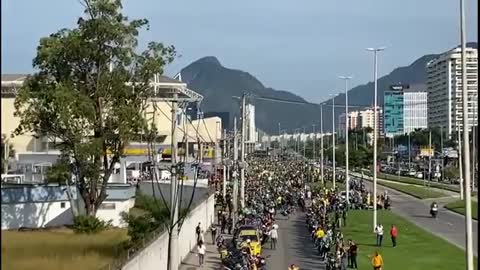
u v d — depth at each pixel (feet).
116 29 165.37
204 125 376.68
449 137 513.04
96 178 169.68
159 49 171.63
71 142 166.61
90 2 165.07
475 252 160.86
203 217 196.95
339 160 597.11
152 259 110.93
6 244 48.19
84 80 170.40
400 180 491.31
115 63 169.07
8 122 194.18
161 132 283.18
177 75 207.00
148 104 206.28
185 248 154.81
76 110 160.76
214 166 363.15
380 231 174.40
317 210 221.66
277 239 187.83
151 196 211.41
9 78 179.22
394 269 139.44
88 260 101.40
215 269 138.31
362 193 303.27
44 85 165.58
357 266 142.72
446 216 252.62
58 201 178.19
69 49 164.66
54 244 112.16
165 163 276.41
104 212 194.29
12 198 168.04
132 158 294.87
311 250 169.37
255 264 133.80
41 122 165.17
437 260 150.00
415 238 188.65
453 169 472.03
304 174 472.85
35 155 279.28
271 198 276.82
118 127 166.40
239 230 165.99
